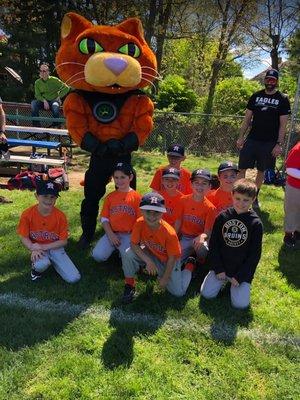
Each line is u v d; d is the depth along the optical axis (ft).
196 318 11.25
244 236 11.93
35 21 59.26
